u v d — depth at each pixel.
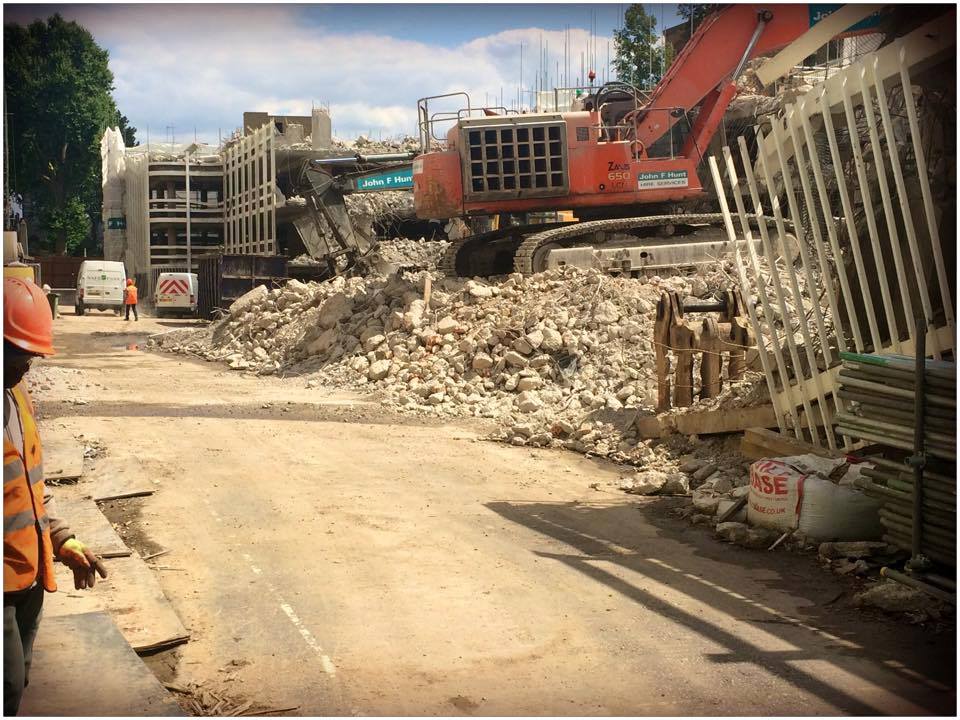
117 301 36.25
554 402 12.77
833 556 6.61
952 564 5.57
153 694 4.00
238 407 13.22
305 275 30.59
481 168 18.36
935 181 8.34
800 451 8.25
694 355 11.44
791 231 18.94
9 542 3.19
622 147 18.44
